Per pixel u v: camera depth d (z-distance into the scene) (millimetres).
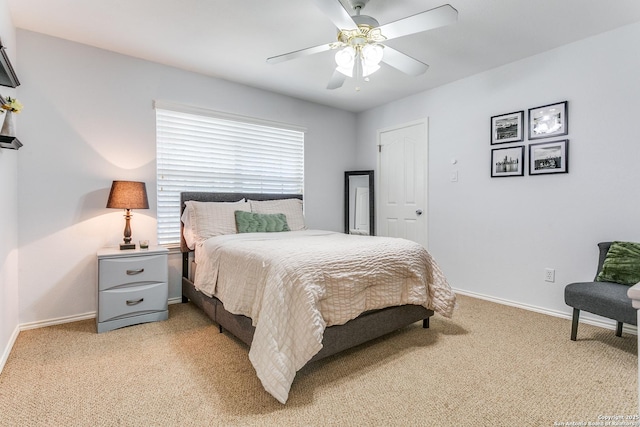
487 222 3273
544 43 2689
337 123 4570
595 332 2406
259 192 3865
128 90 2936
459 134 3508
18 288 2436
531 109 2916
